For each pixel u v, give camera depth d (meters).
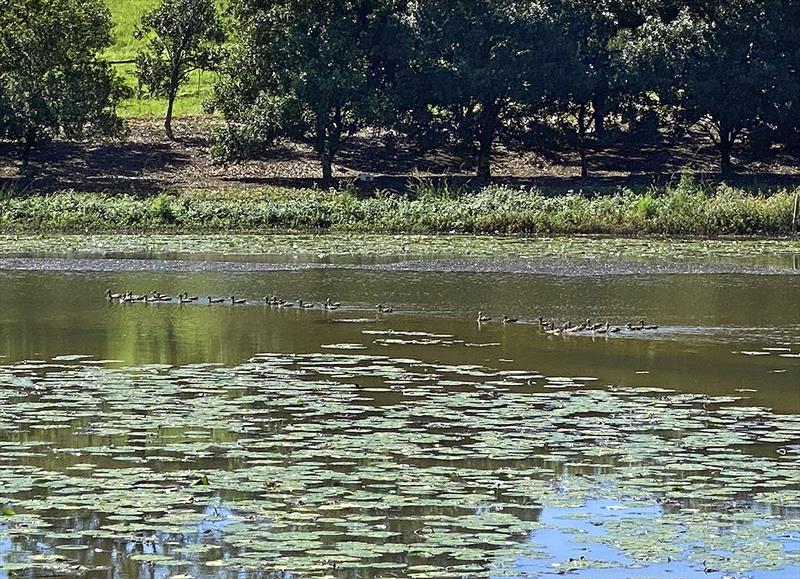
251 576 12.53
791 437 17.59
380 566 12.72
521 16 54.69
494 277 33.91
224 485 15.21
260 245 41.09
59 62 54.56
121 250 39.62
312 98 53.12
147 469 15.86
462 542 13.36
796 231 45.00
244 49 55.22
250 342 24.70
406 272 34.84
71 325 26.53
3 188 50.16
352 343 24.67
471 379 21.30
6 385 20.58
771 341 25.22
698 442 17.27
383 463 16.11
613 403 19.53
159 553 13.06
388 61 56.12
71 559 12.95
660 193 50.56
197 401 19.42
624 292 31.48
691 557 13.07
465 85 54.84
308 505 14.52
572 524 13.98
